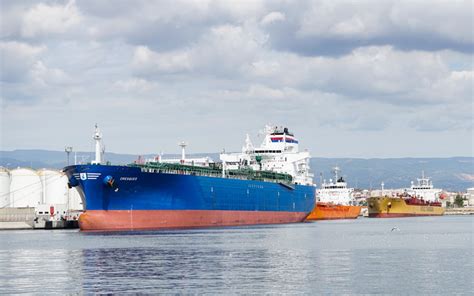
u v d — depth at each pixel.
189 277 88.62
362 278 88.00
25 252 121.31
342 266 99.75
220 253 116.38
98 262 104.19
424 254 117.50
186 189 178.50
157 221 171.62
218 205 192.75
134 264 101.56
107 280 86.50
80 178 160.50
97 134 175.00
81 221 164.38
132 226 166.88
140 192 166.88
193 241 140.88
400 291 78.88
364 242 144.75
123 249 122.56
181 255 112.88
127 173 162.38
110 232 164.50
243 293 77.56
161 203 172.25
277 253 117.50
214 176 197.25
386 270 95.44
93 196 162.00
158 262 103.88
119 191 162.88
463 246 135.00
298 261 105.69
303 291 78.75
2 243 144.25
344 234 176.50
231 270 95.06
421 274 91.25
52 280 87.06
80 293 77.94
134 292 78.19
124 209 165.50
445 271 94.38
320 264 102.00
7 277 90.06
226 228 195.38
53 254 116.50
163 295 76.44
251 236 158.25
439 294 77.25
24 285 83.56
